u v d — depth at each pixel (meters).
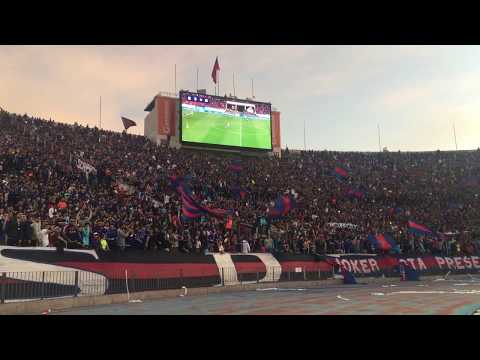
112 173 36.44
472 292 23.94
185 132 50.78
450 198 56.50
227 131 53.03
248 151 54.97
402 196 54.44
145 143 48.56
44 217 24.48
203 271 26.64
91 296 19.78
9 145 33.19
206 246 29.48
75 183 31.25
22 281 17.09
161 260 24.56
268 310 16.52
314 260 33.56
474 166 65.12
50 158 33.44
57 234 21.91
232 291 27.27
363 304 18.23
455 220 49.75
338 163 60.56
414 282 35.12
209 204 36.09
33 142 36.50
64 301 18.34
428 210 51.50
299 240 34.66
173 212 32.09
